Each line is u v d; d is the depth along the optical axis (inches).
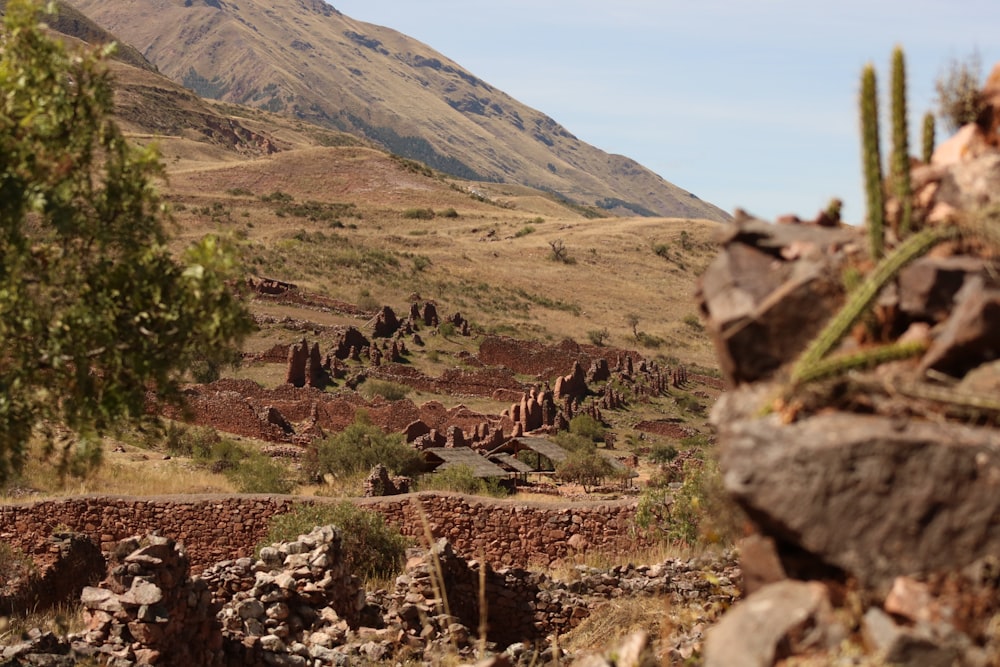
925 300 179.3
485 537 919.7
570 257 7209.6
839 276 185.9
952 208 195.3
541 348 4212.6
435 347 4266.7
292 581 567.5
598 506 911.0
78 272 422.0
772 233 196.7
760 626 164.1
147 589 461.4
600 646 528.7
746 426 168.2
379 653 547.2
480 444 2559.1
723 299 192.1
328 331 4020.7
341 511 821.2
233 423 2432.3
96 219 426.0
